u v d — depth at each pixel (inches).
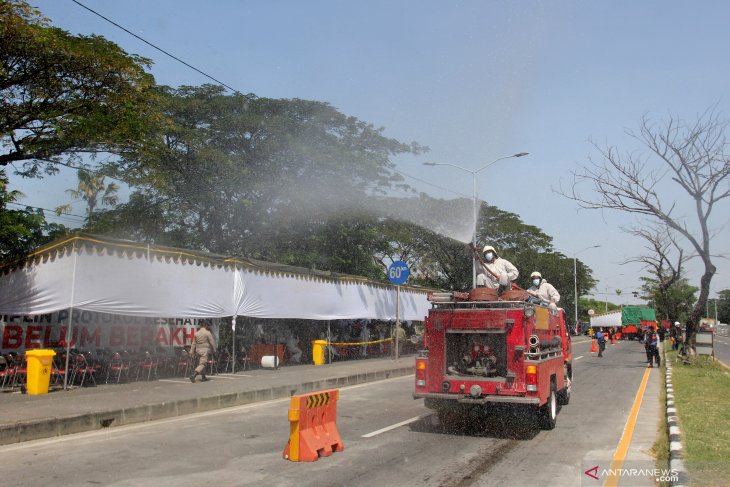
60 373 527.2
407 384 724.7
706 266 939.3
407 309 1138.0
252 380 646.5
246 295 721.0
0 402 448.1
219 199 1070.4
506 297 411.2
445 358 404.8
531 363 382.6
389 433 397.1
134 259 589.6
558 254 2260.1
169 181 940.0
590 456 331.0
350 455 327.6
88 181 1323.8
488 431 406.9
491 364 394.9
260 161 1057.5
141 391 528.7
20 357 538.0
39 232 813.9
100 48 611.8
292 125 1061.8
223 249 1122.7
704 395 556.4
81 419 394.6
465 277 1487.5
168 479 270.2
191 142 967.0
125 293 578.2
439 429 412.8
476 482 275.0
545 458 325.7
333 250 1181.7
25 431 359.9
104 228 987.3
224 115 1031.6
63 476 274.2
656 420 458.6
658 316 2645.2
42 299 550.0
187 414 474.0
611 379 794.8
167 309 619.2
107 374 591.8
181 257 638.5
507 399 383.2
